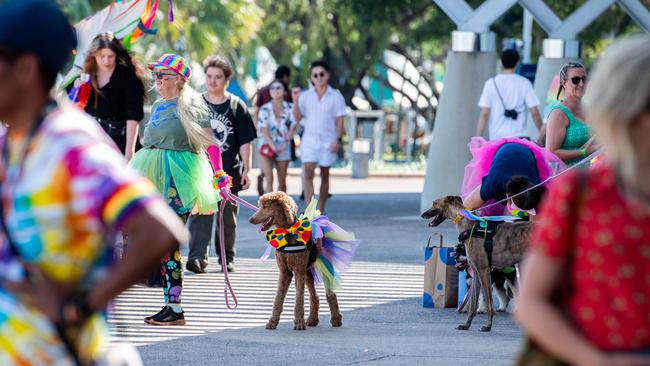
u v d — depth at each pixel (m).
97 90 14.33
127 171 4.82
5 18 4.79
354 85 67.12
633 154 4.49
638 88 4.45
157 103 13.37
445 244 21.09
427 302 14.41
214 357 10.84
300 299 12.63
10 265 4.85
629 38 4.58
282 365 10.45
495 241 12.48
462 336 12.32
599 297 4.56
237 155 17.42
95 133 4.89
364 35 64.50
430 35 60.53
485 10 25.08
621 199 4.53
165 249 4.74
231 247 17.34
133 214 4.71
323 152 24.64
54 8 4.89
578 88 14.16
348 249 12.60
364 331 12.65
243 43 62.44
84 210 4.75
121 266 4.74
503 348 11.46
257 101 26.17
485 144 13.95
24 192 4.79
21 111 4.91
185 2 56.28
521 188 12.85
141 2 16.27
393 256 19.31
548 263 4.62
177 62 13.16
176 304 12.89
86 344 4.88
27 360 4.76
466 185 14.19
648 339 4.54
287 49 64.94
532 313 4.59
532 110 21.16
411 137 68.06
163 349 11.27
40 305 4.78
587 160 13.80
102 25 16.31
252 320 13.32
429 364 10.51
